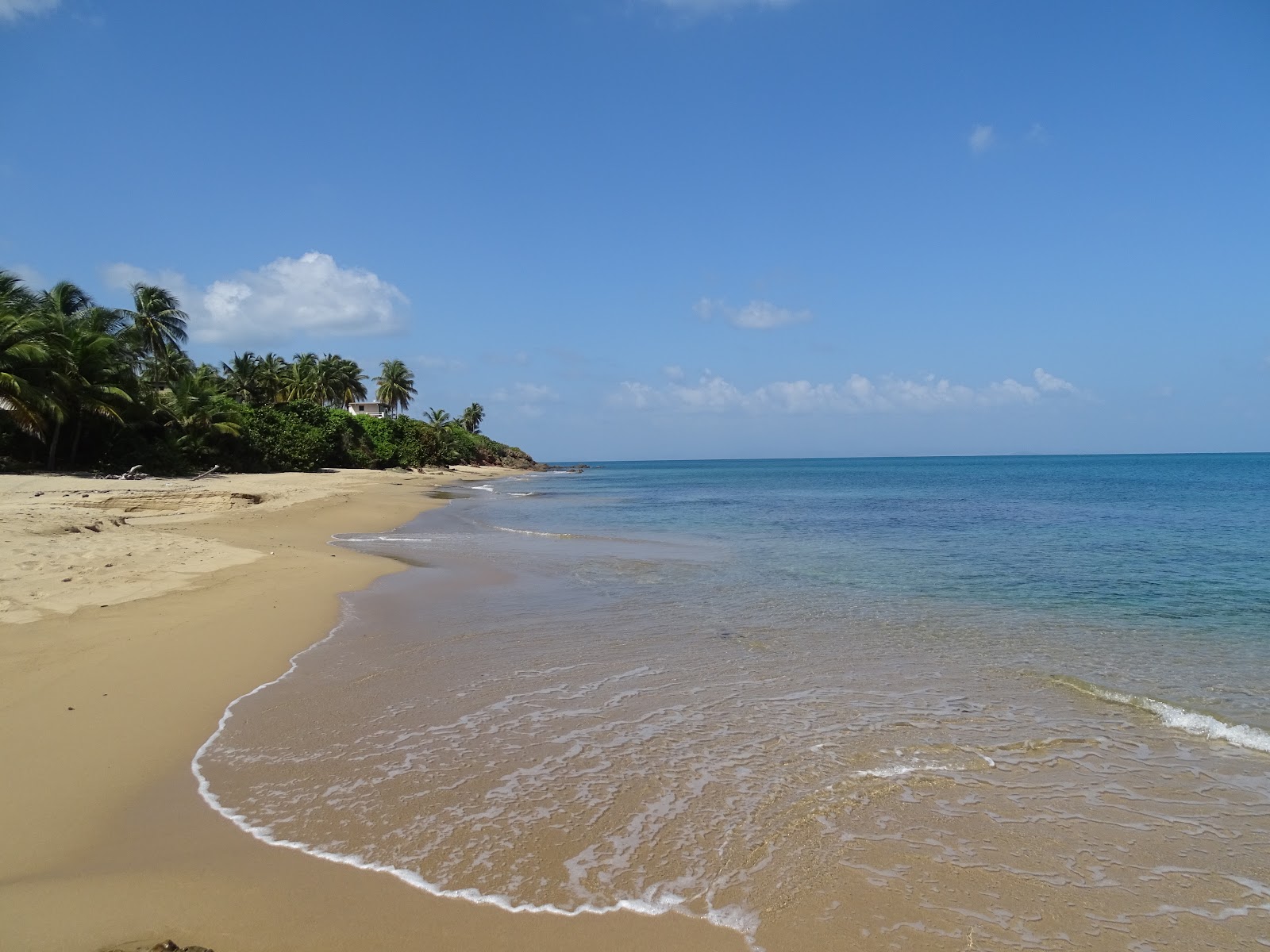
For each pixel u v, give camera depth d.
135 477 36.84
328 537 22.03
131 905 3.87
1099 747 6.48
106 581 11.71
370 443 72.12
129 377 39.69
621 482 83.94
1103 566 17.33
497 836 4.76
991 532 26.12
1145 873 4.55
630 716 7.02
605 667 8.63
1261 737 6.73
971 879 4.44
